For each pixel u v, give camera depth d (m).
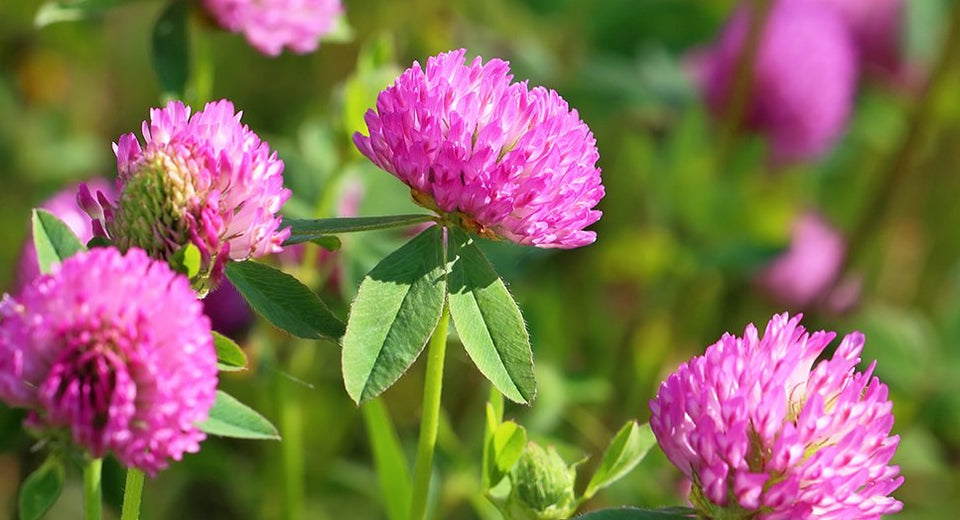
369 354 0.32
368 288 0.33
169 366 0.30
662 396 0.33
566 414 0.51
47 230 0.32
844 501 0.32
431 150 0.33
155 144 0.33
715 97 0.57
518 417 0.48
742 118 0.57
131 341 0.30
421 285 0.33
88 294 0.30
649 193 0.56
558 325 0.52
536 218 0.33
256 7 0.41
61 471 0.30
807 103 0.57
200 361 0.30
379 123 0.33
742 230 0.54
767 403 0.32
